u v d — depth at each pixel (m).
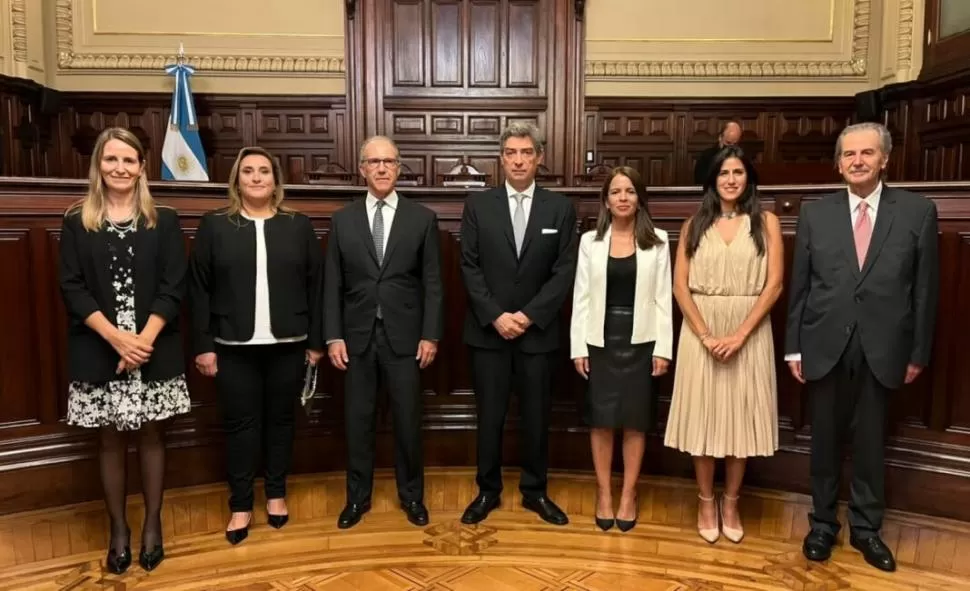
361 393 2.62
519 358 2.62
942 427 2.62
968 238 2.55
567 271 2.58
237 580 2.32
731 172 2.43
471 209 2.61
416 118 5.60
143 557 2.38
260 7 5.50
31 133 5.12
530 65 5.57
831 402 2.39
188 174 5.03
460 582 2.31
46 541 2.50
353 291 2.59
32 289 2.65
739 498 2.85
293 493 2.92
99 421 2.24
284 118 5.57
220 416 2.99
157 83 5.49
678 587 2.28
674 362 3.01
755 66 5.54
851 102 5.51
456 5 5.53
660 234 2.58
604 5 5.58
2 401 2.62
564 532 2.64
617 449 3.15
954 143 4.61
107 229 2.23
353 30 5.50
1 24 4.93
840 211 2.37
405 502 2.71
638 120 5.65
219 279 2.47
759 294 2.43
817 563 2.42
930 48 4.84
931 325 2.29
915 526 2.57
